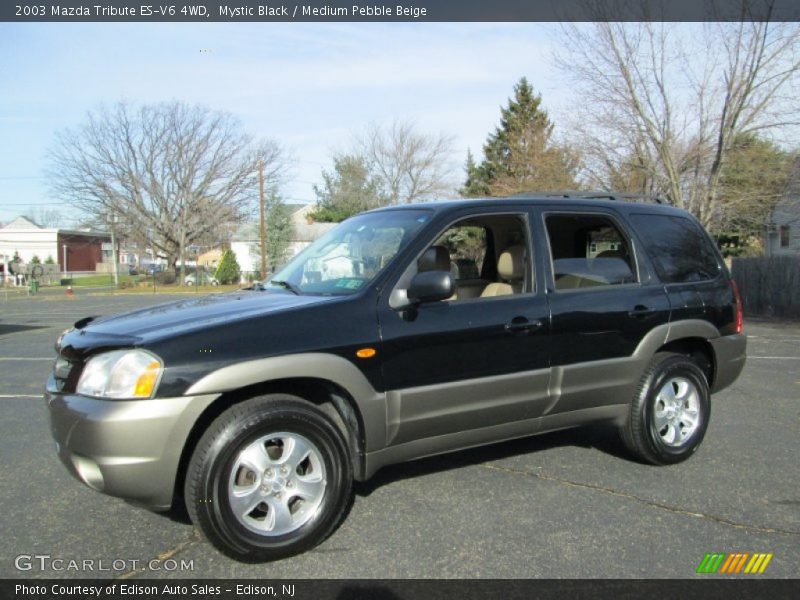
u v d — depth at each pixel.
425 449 3.70
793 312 17.62
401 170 53.94
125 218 46.88
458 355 3.68
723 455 4.83
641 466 4.55
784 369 8.80
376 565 3.13
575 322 4.10
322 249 4.37
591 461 4.64
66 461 3.15
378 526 3.56
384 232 4.02
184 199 47.09
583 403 4.21
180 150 46.41
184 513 3.76
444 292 3.41
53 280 56.44
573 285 4.23
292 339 3.23
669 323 4.51
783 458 4.76
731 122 18.17
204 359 3.03
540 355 3.97
